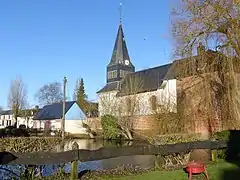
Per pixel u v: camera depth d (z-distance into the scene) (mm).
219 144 12688
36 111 68938
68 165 10234
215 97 21297
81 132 46281
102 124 38250
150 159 15648
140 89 40844
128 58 65625
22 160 7688
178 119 24188
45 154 8094
